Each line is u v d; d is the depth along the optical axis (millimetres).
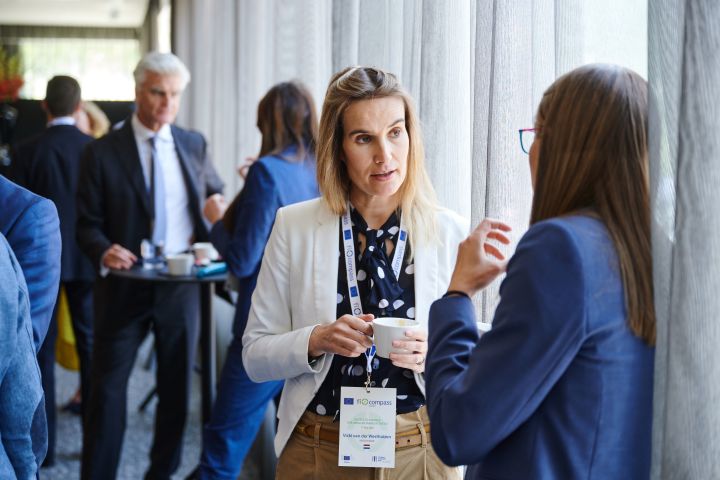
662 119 1168
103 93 13555
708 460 1136
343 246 1828
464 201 2199
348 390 1723
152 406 4859
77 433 4473
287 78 3963
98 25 13414
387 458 1713
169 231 3631
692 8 1110
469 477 1642
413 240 1805
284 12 3963
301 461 1809
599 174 1204
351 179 1804
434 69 2178
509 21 1804
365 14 2627
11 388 1366
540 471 1173
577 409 1161
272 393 3135
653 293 1175
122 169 3527
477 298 1952
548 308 1130
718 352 1130
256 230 2848
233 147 5684
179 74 3557
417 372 1708
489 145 1834
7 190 1856
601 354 1152
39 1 11117
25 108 8281
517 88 1803
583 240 1156
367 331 1688
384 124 1730
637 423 1193
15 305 1333
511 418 1150
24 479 1406
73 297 4320
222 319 5371
